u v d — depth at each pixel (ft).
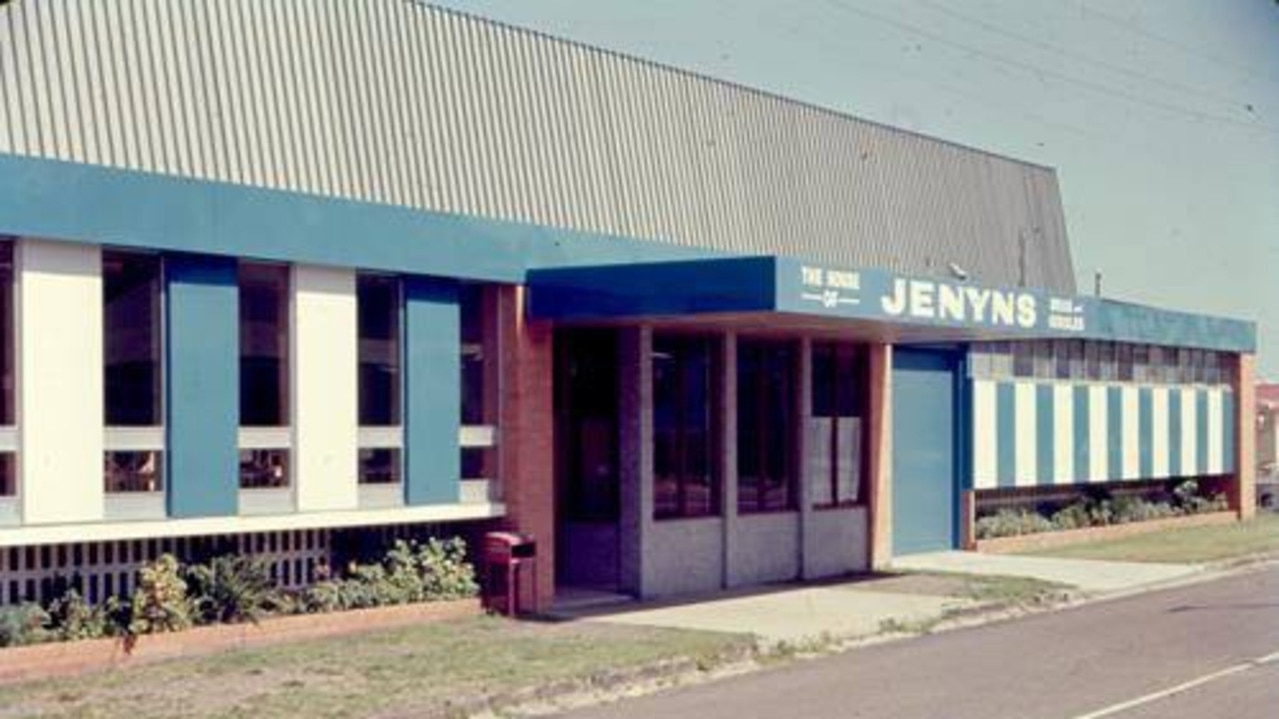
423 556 62.08
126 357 51.62
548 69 71.77
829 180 90.53
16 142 50.47
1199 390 128.16
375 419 60.34
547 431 66.80
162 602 50.93
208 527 53.26
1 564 49.29
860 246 92.63
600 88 74.54
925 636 61.82
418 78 65.36
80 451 49.80
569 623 61.16
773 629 60.64
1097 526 110.32
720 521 75.82
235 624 53.01
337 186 61.16
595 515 72.38
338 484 58.03
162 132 55.16
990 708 43.73
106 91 53.52
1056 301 81.46
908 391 95.61
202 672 48.06
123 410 51.44
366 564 60.75
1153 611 69.72
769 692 47.75
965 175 104.88
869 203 94.07
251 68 58.70
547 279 65.82
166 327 52.47
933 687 47.96
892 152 97.04
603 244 71.26
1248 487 134.21
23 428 48.34
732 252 81.35
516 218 68.74
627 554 70.79
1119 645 57.72
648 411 71.10
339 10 62.44
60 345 49.34
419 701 43.68
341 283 58.44
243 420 55.21
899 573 84.07
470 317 65.46
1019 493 108.37
